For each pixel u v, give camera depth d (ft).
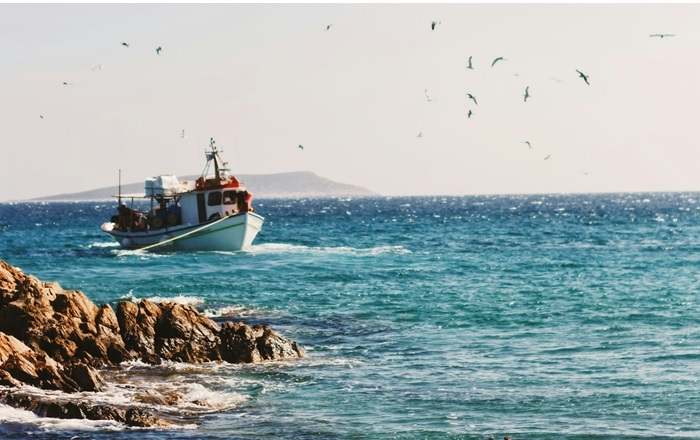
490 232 510.17
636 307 191.42
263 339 138.82
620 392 116.06
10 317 131.54
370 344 151.23
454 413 107.24
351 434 99.35
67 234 522.47
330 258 318.65
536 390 117.60
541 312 184.96
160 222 325.62
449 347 147.95
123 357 130.72
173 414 106.11
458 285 234.79
